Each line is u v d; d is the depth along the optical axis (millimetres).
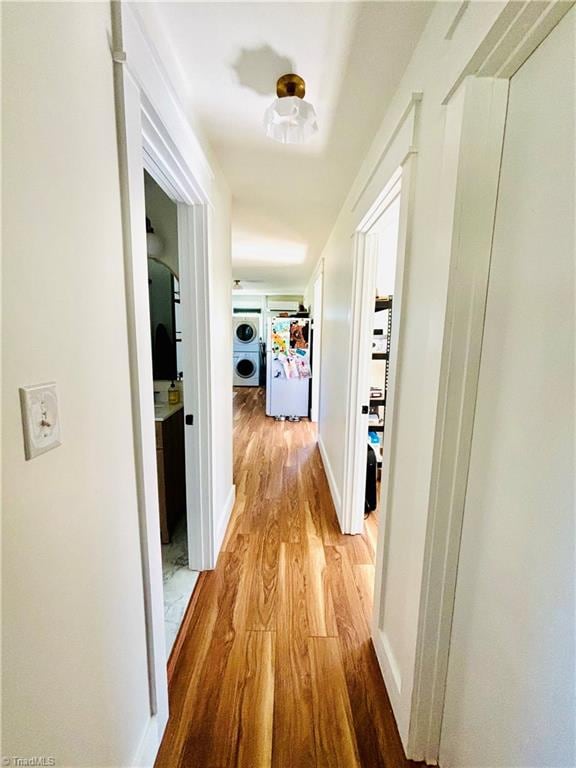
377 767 1006
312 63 1069
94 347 693
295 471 3264
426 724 1003
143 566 942
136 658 915
